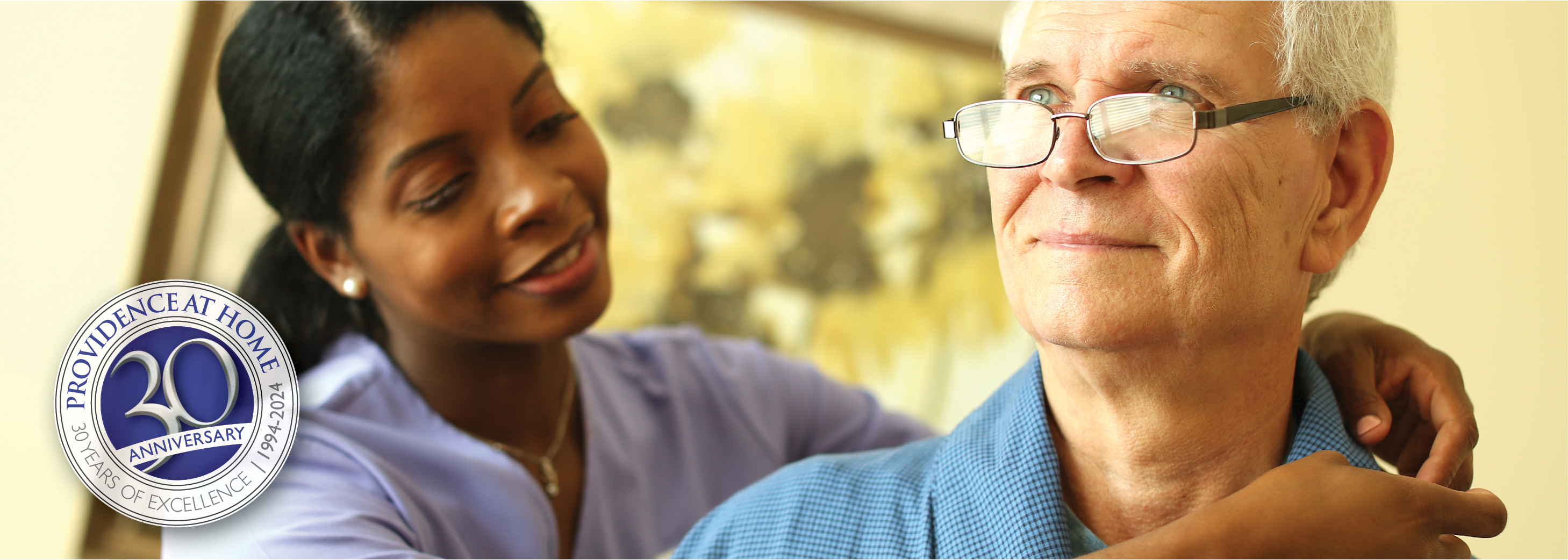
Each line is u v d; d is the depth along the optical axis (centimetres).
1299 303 65
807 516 72
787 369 150
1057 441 71
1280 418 67
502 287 108
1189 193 57
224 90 111
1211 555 55
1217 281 58
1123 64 60
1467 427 71
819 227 217
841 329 217
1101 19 61
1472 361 146
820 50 216
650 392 141
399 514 107
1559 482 143
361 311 121
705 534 78
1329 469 61
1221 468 66
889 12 219
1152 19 59
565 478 127
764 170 215
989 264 222
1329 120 61
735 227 214
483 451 117
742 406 141
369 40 99
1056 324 60
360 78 99
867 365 218
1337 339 81
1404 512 58
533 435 125
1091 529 70
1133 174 58
